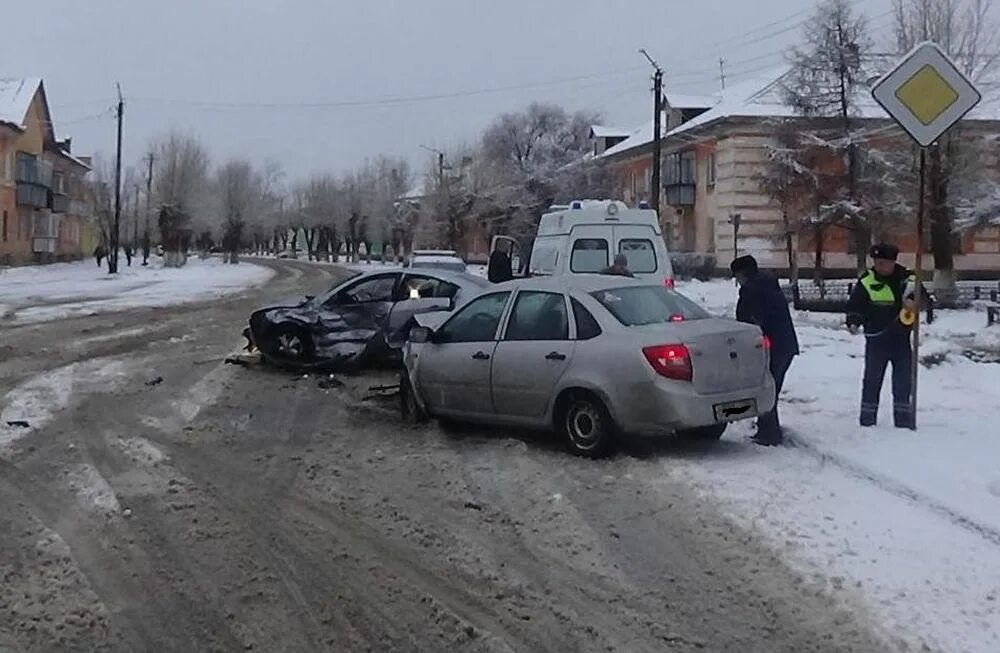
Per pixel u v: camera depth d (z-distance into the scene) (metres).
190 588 5.75
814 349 16.83
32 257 67.06
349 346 14.80
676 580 5.79
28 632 5.12
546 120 77.12
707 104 56.94
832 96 36.47
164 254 80.50
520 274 23.28
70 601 5.54
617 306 9.13
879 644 4.84
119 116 56.81
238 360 15.72
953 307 29.38
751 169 49.25
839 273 49.22
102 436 9.94
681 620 5.21
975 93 8.98
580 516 7.05
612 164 66.50
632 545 6.42
